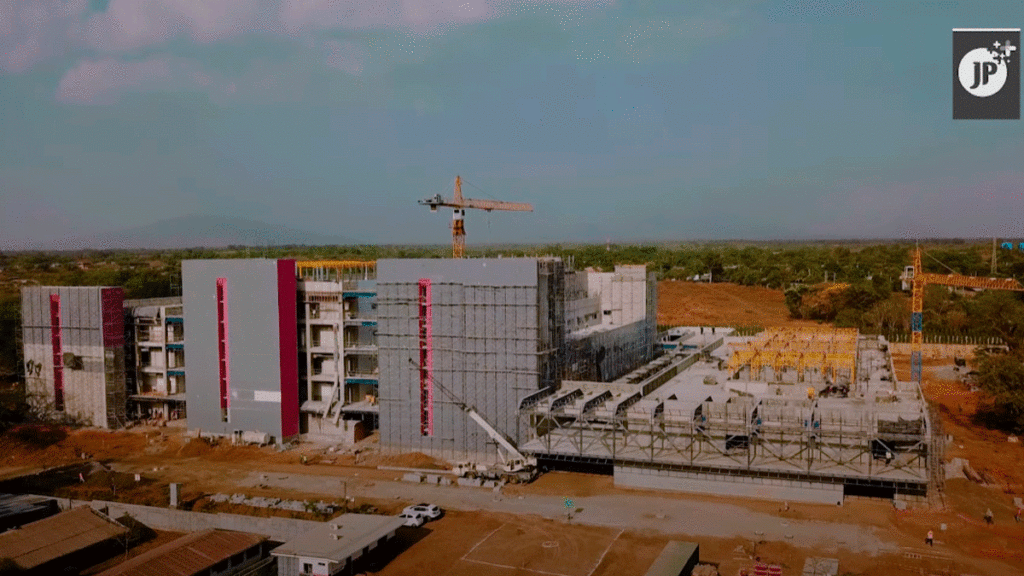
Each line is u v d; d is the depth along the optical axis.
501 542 68.94
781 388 102.50
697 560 61.94
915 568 61.84
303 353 109.56
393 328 99.62
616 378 127.56
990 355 124.56
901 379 148.50
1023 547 66.12
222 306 106.69
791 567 62.12
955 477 86.00
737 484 79.81
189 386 109.56
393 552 67.00
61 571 64.75
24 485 87.06
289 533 70.62
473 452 96.25
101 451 102.19
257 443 104.19
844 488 78.94
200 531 68.94
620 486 84.00
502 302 94.56
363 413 108.81
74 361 115.06
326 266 147.12
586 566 63.53
